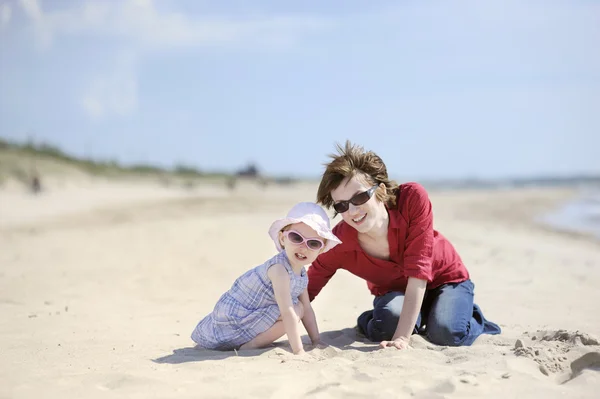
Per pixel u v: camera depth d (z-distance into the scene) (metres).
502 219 24.84
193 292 7.16
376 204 4.14
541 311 5.64
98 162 76.94
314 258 4.05
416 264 4.18
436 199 44.69
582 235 17.30
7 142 63.31
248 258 10.14
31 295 6.75
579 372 3.45
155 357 4.01
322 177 4.19
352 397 3.09
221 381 3.35
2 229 16.88
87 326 5.18
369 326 4.56
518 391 3.13
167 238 13.34
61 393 3.20
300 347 4.01
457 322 4.23
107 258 10.19
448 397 3.04
